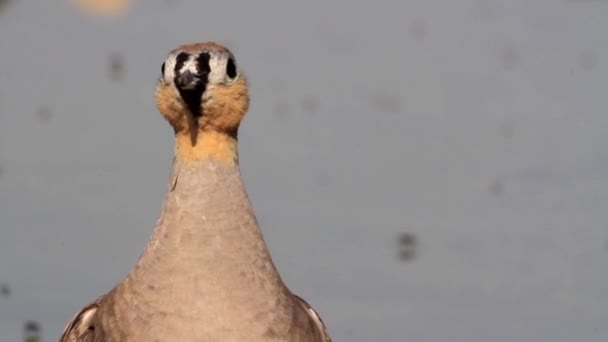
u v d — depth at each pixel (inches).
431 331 530.3
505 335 528.7
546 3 974.4
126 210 623.2
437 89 808.9
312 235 607.8
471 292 565.3
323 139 723.4
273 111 761.6
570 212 643.5
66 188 645.9
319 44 887.7
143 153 691.4
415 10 971.3
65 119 734.5
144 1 956.0
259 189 656.4
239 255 375.2
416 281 572.7
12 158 679.7
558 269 587.8
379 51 877.2
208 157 380.8
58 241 589.6
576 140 734.5
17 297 542.0
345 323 534.9
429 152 713.0
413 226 625.6
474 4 982.4
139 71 813.9
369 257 591.2
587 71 843.4
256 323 372.2
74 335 392.8
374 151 710.5
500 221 634.8
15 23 896.9
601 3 973.2
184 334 369.1
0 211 619.5
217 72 381.1
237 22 924.0
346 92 797.2
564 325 540.1
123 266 570.6
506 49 885.8
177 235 374.6
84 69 816.3
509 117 767.1
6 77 798.5
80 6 929.5
